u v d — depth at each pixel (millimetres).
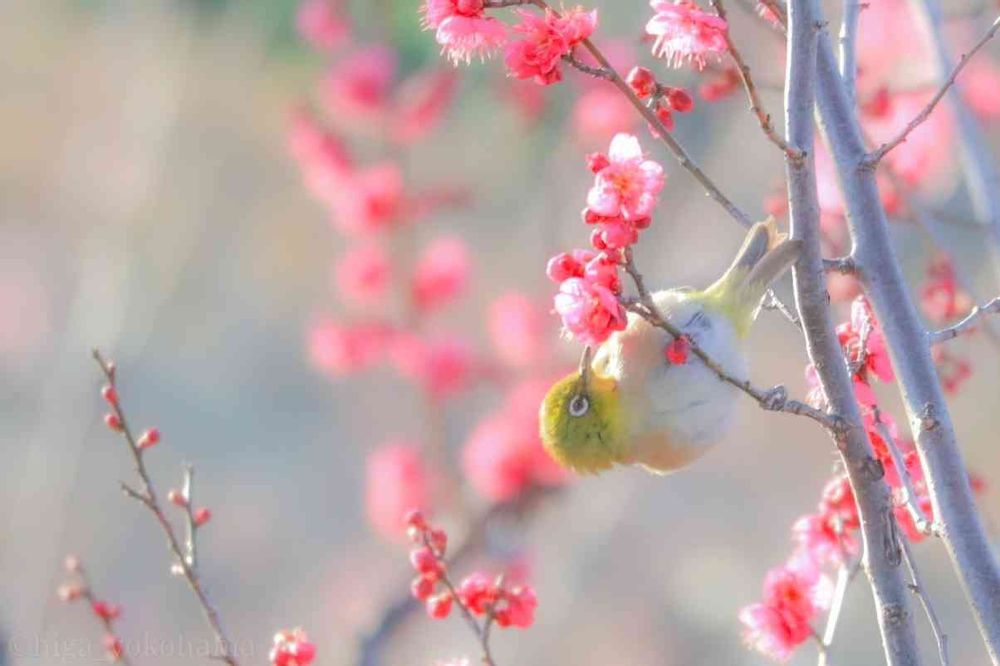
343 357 14281
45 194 22953
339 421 20875
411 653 12711
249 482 20562
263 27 21953
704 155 14508
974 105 11484
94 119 20797
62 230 22359
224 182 22266
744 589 18234
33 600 12750
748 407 19719
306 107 14656
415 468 13469
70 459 13945
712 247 14258
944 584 17828
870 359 6031
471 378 13844
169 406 21422
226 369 21812
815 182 5469
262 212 23469
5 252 22500
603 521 14836
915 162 9820
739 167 14266
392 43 15742
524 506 12492
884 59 10875
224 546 19578
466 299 17453
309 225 23719
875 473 5488
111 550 18469
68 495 13852
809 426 19641
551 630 14844
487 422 13336
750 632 6504
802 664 16359
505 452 12523
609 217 5082
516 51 5328
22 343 21422
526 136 14930
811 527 6473
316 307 23109
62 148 22797
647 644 17703
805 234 5480
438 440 13641
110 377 6395
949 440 5695
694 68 6379
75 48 24500
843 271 5809
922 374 5734
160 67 18094
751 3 7500
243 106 22375
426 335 14312
